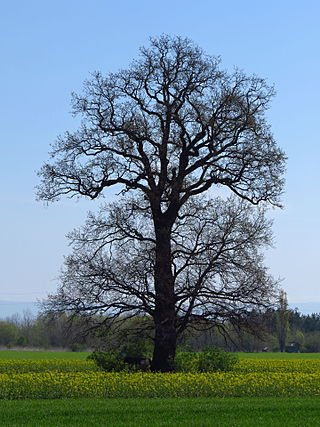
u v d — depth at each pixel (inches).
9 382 1284.4
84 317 1608.0
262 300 1612.9
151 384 1279.5
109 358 1676.9
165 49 1624.0
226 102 1603.1
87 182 1610.5
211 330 1638.8
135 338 1640.0
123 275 1589.6
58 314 1608.0
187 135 1617.9
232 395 1264.8
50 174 1609.3
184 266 1612.9
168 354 1608.0
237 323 1616.6
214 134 1598.2
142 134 1614.2
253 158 1601.9
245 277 1612.9
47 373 1472.7
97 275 1587.1
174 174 1628.9
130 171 1624.0
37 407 1075.9
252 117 1595.7
